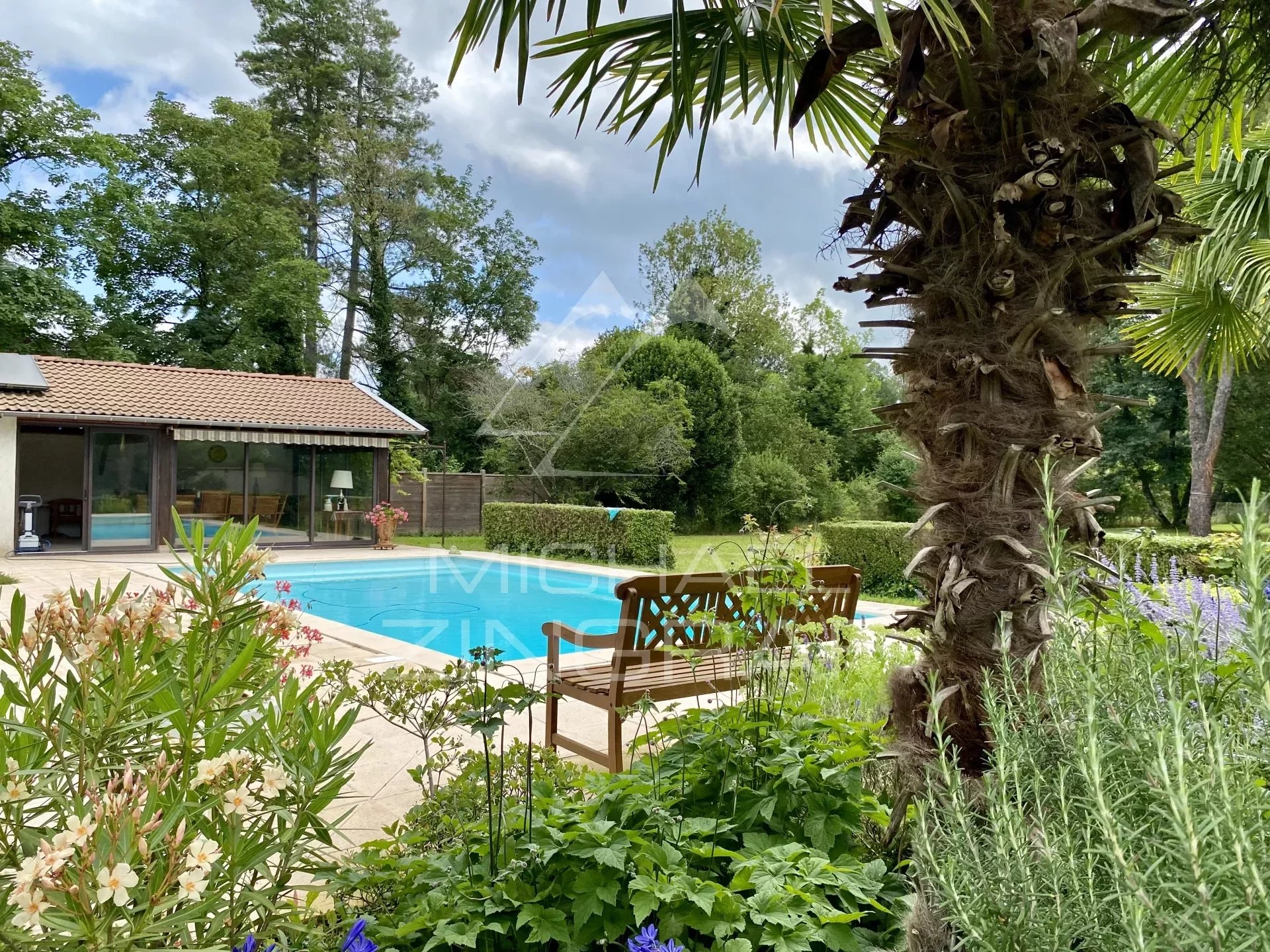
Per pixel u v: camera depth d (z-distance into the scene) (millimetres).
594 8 1773
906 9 1705
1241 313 5273
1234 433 20875
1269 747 964
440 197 29484
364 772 3527
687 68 2064
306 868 1532
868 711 3109
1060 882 969
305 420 16438
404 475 18906
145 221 22797
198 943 1241
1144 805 996
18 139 20578
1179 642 1348
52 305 20484
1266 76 2230
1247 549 817
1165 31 1598
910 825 1794
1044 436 1606
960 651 1595
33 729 1334
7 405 13539
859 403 17969
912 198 1741
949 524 1654
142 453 15297
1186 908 749
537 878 1758
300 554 15195
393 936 1594
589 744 3967
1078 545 1651
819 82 1854
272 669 1905
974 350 1622
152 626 1474
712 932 1560
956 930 1110
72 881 1046
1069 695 1179
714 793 2213
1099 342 1754
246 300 24688
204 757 1463
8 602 8398
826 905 1623
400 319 28328
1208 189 4789
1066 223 1597
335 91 28703
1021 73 1539
